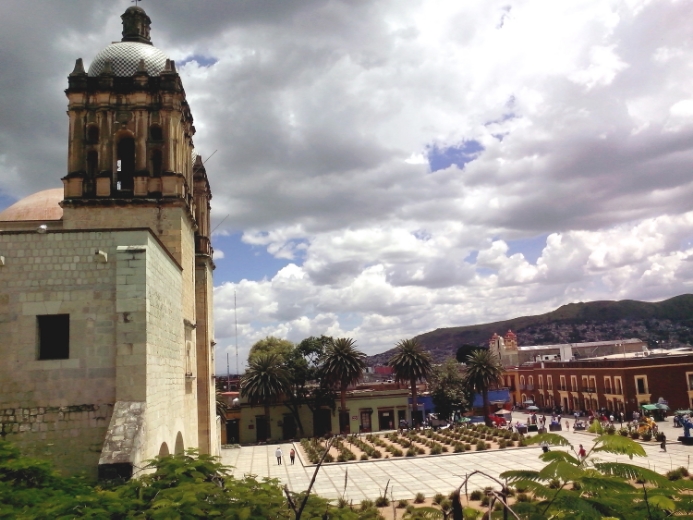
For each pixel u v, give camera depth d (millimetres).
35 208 36969
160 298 22922
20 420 19250
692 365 80812
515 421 86062
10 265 20297
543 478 8078
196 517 11016
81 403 19531
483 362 80500
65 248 20500
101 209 32125
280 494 12383
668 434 60281
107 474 17344
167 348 24297
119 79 33719
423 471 46031
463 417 91312
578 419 76625
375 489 39406
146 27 38281
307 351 84688
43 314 20031
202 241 44750
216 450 49000
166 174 32594
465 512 8984
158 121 33594
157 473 14125
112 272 20438
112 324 20078
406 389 91250
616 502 7664
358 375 78625
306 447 64938
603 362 85312
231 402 94500
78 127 33281
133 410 19328
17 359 19656
